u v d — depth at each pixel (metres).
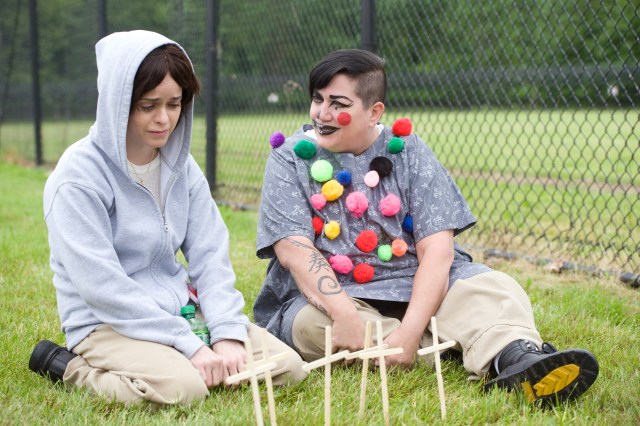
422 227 2.81
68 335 2.58
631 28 4.33
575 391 2.34
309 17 6.32
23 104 10.68
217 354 2.49
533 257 4.37
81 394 2.41
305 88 6.63
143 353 2.42
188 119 2.66
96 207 2.50
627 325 3.28
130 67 2.42
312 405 2.37
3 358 2.75
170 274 2.72
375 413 2.31
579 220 5.29
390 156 2.89
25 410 2.32
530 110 5.07
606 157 4.41
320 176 2.80
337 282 2.70
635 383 2.55
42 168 9.24
